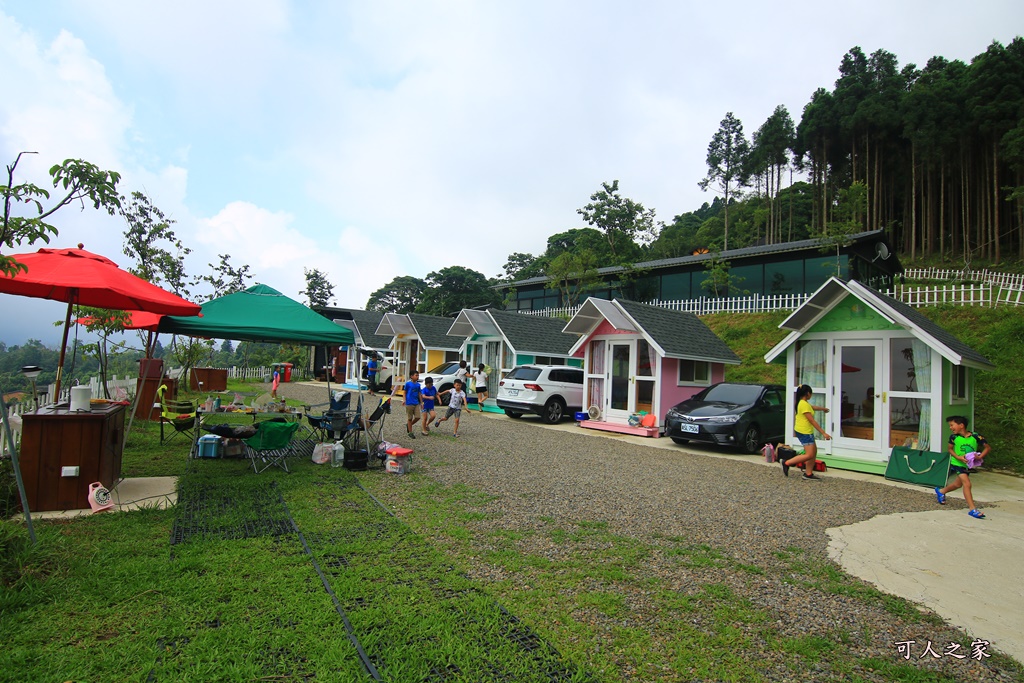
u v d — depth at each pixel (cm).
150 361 1347
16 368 770
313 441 1038
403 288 5731
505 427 1447
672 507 676
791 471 988
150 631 330
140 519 534
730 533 578
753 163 5097
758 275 2889
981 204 4366
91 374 1365
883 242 2697
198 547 464
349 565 443
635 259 4672
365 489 700
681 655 328
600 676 302
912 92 4531
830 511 692
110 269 619
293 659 307
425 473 817
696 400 1307
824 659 333
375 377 2536
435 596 392
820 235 2909
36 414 553
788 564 492
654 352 1418
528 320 2041
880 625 382
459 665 305
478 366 1870
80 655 301
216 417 1241
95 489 558
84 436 569
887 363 1016
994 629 384
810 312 1095
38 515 537
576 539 537
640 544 529
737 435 1148
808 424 930
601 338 1560
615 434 1419
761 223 5125
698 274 3161
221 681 284
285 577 413
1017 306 1722
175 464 803
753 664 323
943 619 396
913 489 873
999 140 3975
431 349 2358
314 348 3544
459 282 4534
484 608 374
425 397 1217
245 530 518
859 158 5006
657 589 425
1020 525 656
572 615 375
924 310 1906
